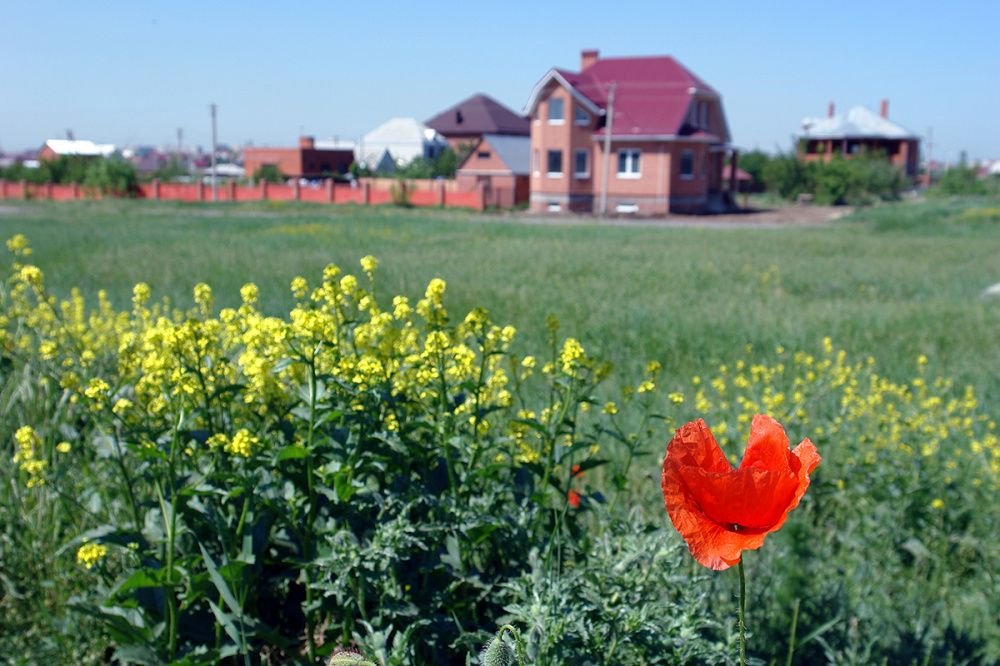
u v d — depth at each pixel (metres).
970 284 20.67
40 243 27.62
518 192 67.88
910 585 5.39
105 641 4.28
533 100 54.62
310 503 3.94
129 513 4.75
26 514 5.02
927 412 7.79
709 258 26.69
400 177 78.88
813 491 6.16
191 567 3.91
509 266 23.11
